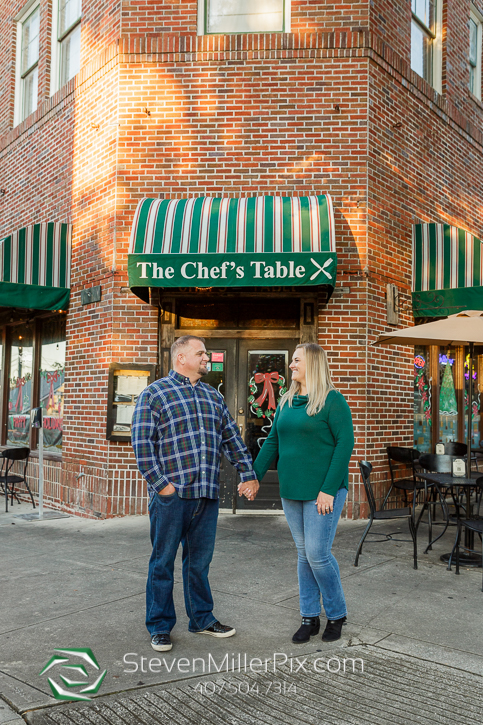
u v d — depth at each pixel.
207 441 3.79
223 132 7.86
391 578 5.13
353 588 4.85
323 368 3.82
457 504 6.43
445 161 9.34
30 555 5.91
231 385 7.86
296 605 4.46
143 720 2.90
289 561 5.62
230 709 3.00
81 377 8.31
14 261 8.18
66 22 9.87
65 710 2.97
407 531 6.90
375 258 7.82
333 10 7.85
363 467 5.53
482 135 10.38
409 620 4.16
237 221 6.86
